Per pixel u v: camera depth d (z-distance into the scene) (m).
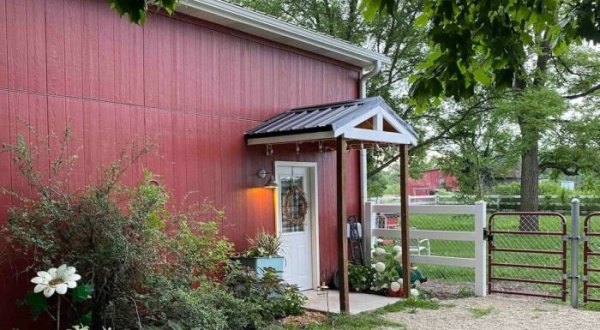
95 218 4.73
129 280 4.81
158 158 5.98
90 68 5.43
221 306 5.36
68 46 5.25
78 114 5.31
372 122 6.86
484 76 2.57
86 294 4.49
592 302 6.68
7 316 4.79
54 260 4.71
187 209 6.21
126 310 4.84
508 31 2.37
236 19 6.56
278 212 7.38
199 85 6.48
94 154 5.42
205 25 6.57
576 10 2.16
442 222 15.42
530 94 12.41
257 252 6.64
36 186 4.74
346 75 8.76
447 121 15.05
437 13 2.44
